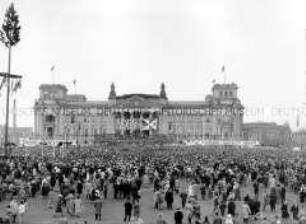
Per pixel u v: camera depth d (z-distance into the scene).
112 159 90.69
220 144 181.38
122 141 182.62
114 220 46.44
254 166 77.25
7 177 55.19
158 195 52.56
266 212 52.12
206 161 89.81
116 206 53.78
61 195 47.28
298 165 84.00
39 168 65.56
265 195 53.41
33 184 56.53
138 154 114.50
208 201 58.03
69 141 175.12
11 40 90.75
